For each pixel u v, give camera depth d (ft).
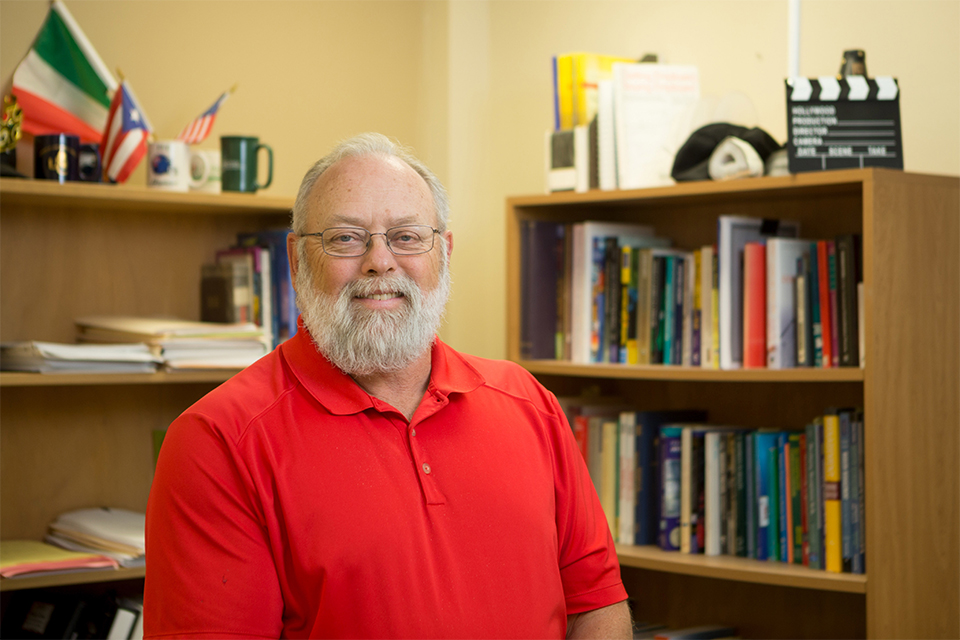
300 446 3.89
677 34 8.05
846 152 6.21
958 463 6.43
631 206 8.08
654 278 7.23
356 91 8.87
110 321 7.10
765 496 6.66
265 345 7.16
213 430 3.85
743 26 7.65
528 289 7.61
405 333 4.09
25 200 6.77
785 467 6.55
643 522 7.16
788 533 6.53
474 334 9.27
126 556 6.36
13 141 6.64
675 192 6.82
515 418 4.49
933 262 6.29
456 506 4.01
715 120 7.05
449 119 9.09
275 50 8.39
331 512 3.79
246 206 7.08
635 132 7.20
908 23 6.79
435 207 4.39
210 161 7.15
